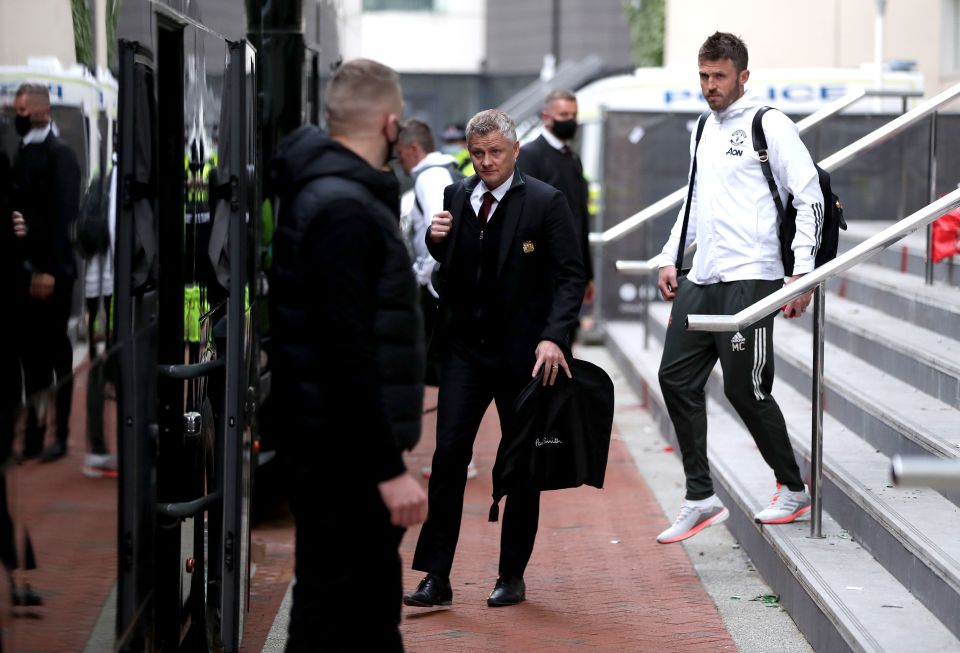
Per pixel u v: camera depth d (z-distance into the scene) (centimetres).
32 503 337
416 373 443
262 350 834
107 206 406
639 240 1664
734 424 1018
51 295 355
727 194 736
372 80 448
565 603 716
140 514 455
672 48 2345
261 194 836
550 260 686
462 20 4356
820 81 1658
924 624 565
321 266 425
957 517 644
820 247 720
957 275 984
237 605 515
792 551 684
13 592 322
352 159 438
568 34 4166
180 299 496
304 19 855
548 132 994
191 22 511
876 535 664
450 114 4384
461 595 734
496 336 688
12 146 327
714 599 713
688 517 778
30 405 336
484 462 1102
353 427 425
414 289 445
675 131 1636
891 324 995
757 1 2170
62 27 364
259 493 878
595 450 674
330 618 447
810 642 632
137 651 453
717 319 669
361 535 445
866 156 1420
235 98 520
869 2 1973
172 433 498
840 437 835
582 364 675
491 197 684
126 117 428
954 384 790
